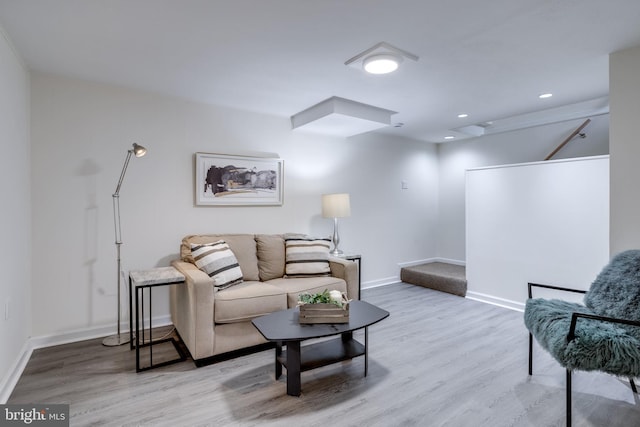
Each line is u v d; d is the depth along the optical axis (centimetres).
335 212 396
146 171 313
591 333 175
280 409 193
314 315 216
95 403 197
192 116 337
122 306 302
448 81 293
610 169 238
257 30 206
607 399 203
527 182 364
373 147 484
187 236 324
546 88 313
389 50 231
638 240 225
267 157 385
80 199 284
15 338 226
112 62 251
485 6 183
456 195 550
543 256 353
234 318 251
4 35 205
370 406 196
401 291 454
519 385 219
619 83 236
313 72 271
